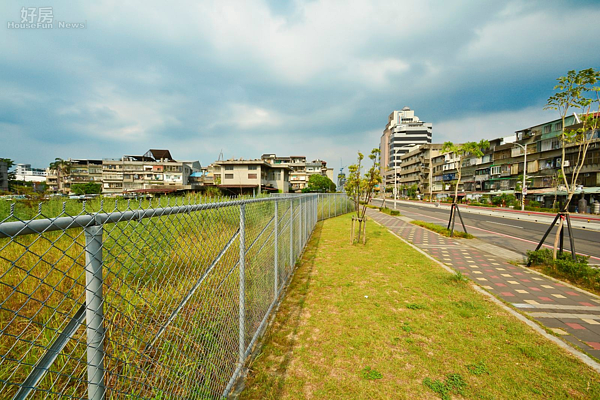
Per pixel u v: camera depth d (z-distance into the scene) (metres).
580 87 5.59
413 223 14.95
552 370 2.78
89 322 1.13
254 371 2.71
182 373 1.99
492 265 6.62
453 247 8.70
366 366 2.83
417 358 2.97
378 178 8.80
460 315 3.93
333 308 4.12
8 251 2.90
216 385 2.25
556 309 4.27
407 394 2.48
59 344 1.04
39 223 0.89
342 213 21.19
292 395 2.43
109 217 1.19
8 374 1.96
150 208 1.43
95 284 1.15
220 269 2.42
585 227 13.98
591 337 3.49
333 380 2.62
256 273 3.22
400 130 90.50
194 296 2.20
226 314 2.53
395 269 6.05
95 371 1.16
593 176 24.28
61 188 60.28
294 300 4.39
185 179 57.31
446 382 2.62
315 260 6.80
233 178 42.72
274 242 4.09
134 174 54.34
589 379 2.66
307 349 3.10
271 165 46.56
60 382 1.94
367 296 4.55
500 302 4.43
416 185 62.59
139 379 1.79
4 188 43.75
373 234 10.77
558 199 27.31
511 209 28.11
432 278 5.43
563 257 6.15
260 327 3.30
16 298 2.74
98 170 63.34
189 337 2.20
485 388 2.55
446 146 11.02
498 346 3.19
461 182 47.34
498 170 38.25
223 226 2.39
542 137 30.81
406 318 3.82
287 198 5.22
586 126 5.73
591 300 4.61
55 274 2.96
